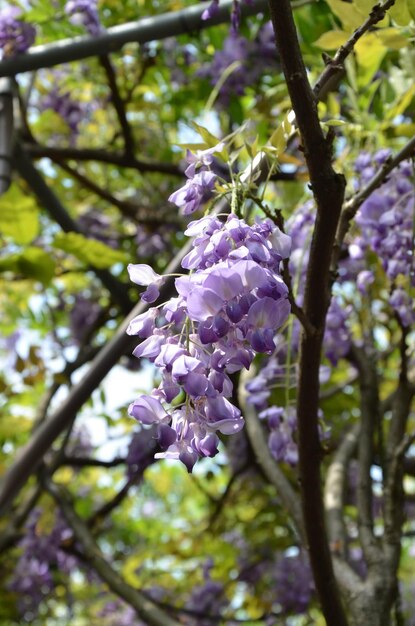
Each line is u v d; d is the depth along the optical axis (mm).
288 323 989
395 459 1171
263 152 727
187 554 2328
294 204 1409
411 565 3172
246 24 1715
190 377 572
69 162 2455
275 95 1631
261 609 2129
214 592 2279
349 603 1107
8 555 2330
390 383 1994
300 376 844
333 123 757
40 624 2449
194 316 571
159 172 1995
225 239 589
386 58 1351
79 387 1461
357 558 1906
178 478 3365
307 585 2020
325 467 1847
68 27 1795
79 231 1796
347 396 1778
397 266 979
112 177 2549
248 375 1458
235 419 581
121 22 1935
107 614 2639
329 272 807
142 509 3248
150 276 650
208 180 707
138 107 2238
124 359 2240
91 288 2393
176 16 1481
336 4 953
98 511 2074
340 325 1122
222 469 2258
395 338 1682
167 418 598
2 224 1388
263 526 2145
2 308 2461
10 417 1840
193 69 2033
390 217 974
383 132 1191
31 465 1494
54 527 2086
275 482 1291
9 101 1652
